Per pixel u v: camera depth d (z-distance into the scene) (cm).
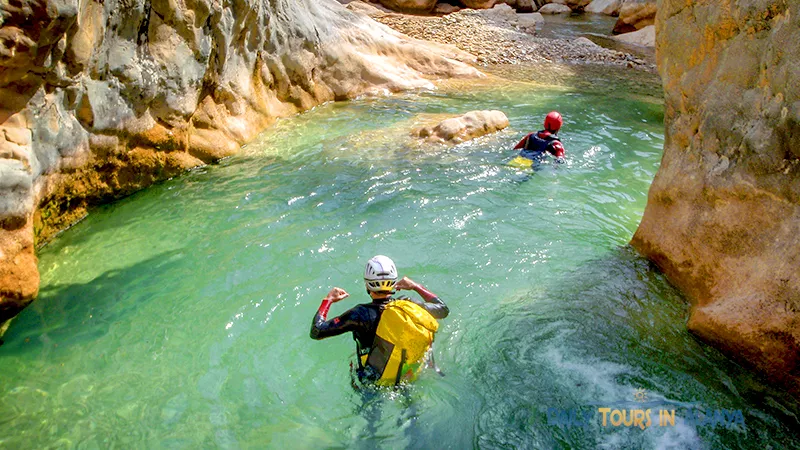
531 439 365
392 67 1259
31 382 426
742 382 409
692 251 491
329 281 542
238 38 877
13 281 492
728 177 447
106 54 632
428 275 550
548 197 719
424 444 364
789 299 384
